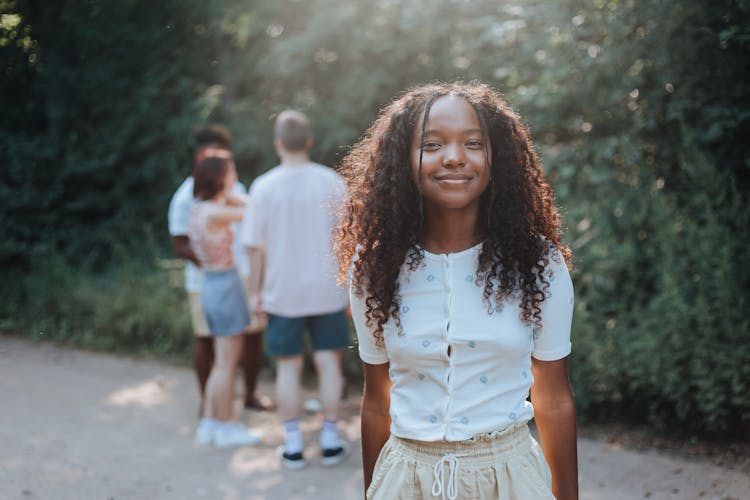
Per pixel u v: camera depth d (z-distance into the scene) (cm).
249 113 734
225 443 440
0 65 732
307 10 718
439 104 173
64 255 802
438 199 172
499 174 178
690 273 419
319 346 418
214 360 498
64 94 822
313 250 408
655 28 436
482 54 618
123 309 675
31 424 465
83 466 400
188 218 464
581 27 482
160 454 426
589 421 443
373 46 633
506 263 173
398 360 178
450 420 171
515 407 174
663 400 427
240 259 475
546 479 178
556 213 187
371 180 185
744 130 425
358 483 385
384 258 178
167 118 838
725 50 419
